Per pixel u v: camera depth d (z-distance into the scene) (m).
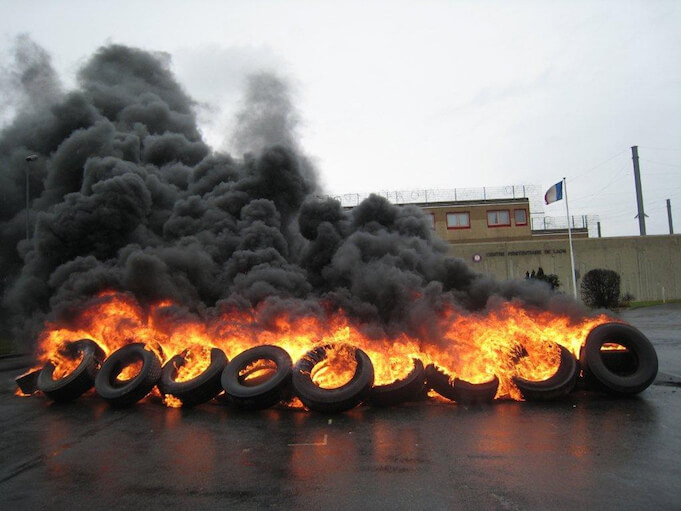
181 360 9.14
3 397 9.68
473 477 4.75
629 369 8.18
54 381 9.08
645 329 17.94
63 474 5.18
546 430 6.26
